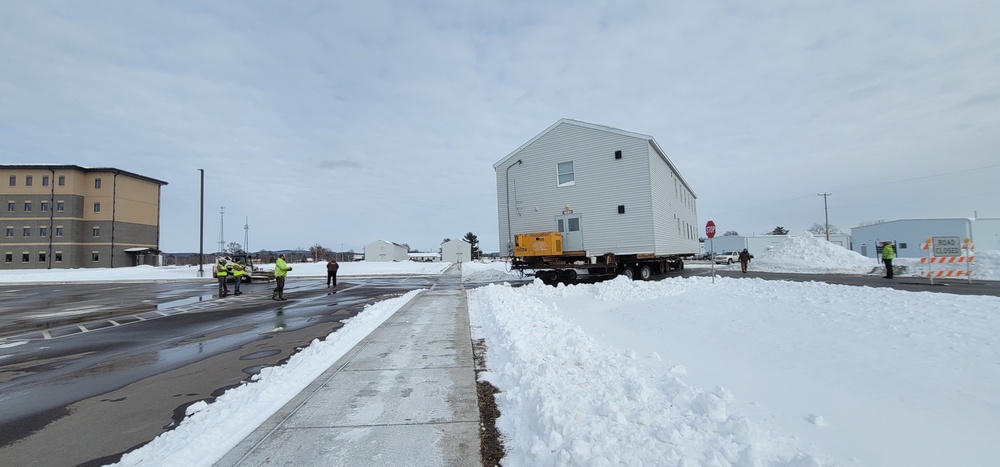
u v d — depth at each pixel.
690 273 25.19
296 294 18.36
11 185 52.00
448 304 12.43
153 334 9.52
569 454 2.97
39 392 5.48
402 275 33.69
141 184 58.09
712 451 3.05
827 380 4.65
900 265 22.33
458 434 3.77
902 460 3.04
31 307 15.28
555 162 20.98
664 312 9.05
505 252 21.94
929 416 3.71
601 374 4.80
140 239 57.66
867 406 3.96
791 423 3.67
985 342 5.16
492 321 8.72
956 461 3.02
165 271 41.97
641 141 19.09
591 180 20.11
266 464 3.29
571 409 3.74
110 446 3.89
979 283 15.41
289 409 4.35
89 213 53.69
